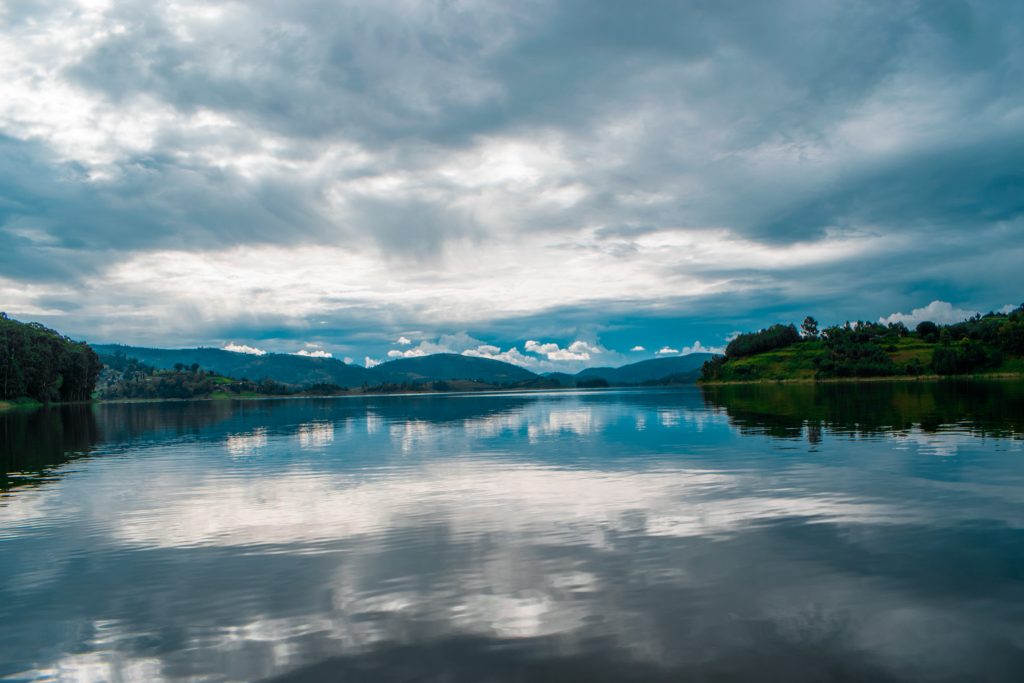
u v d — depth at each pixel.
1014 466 26.97
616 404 125.69
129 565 15.48
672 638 10.47
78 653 10.58
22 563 15.84
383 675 9.44
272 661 10.03
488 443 45.00
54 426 79.81
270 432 62.00
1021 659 9.53
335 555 15.89
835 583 12.90
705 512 19.64
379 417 91.62
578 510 20.42
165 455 41.16
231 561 15.61
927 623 10.87
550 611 11.74
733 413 72.75
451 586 13.26
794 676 9.14
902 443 36.16
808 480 24.72
